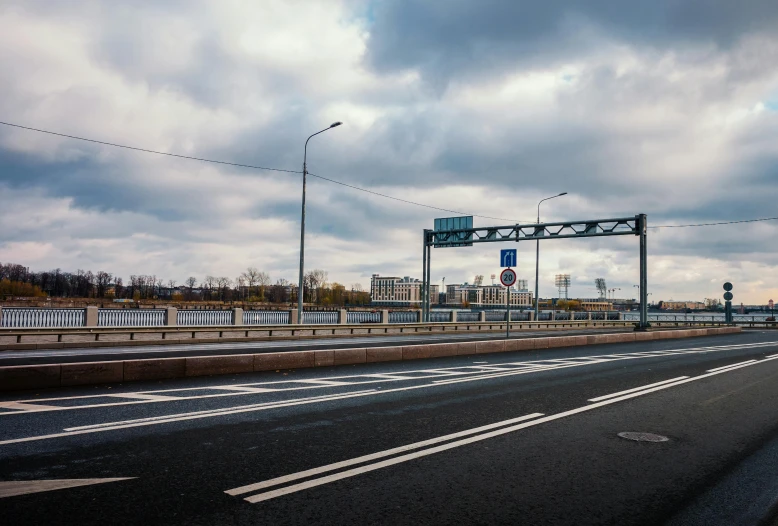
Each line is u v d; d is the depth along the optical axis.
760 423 8.07
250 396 9.62
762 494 4.97
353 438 6.69
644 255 36.19
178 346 21.97
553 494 4.86
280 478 5.11
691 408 9.20
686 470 5.67
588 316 58.38
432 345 17.66
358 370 13.88
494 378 12.62
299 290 31.70
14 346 20.12
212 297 142.00
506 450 6.28
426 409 8.66
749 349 23.30
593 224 36.69
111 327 24.06
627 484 5.19
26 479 4.97
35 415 7.78
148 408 8.40
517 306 162.88
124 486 4.82
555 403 9.40
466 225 40.12
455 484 5.06
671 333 31.98
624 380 12.59
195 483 4.93
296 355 14.08
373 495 4.72
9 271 132.00
